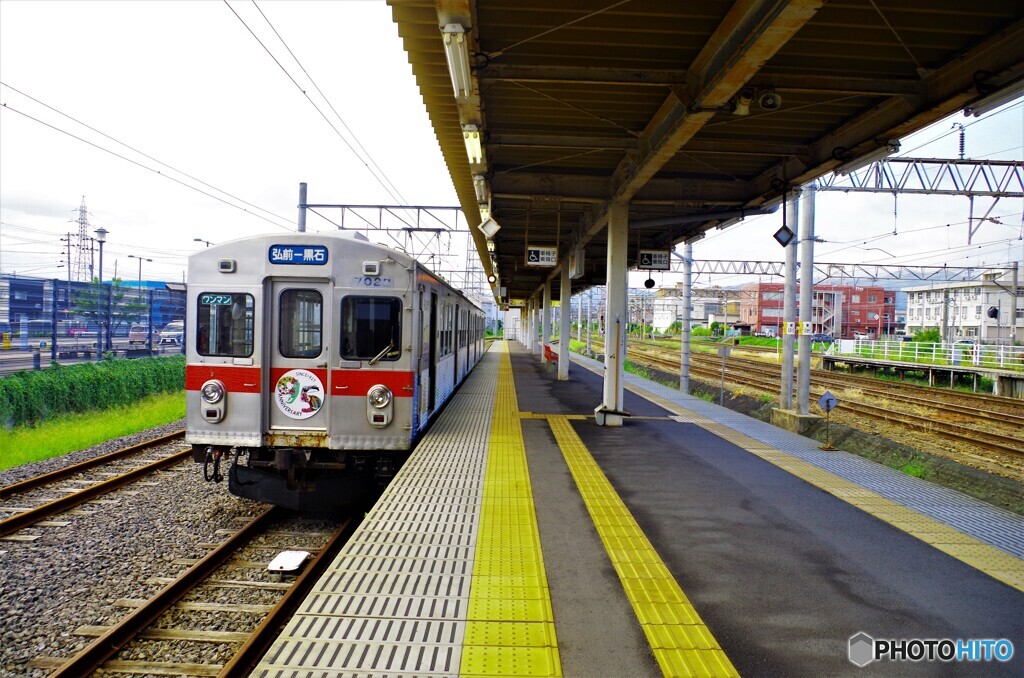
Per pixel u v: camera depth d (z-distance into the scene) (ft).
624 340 37.58
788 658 11.64
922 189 54.70
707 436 34.09
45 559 19.98
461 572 14.92
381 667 10.94
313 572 19.25
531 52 21.99
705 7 18.48
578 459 27.30
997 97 20.84
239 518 24.27
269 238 23.32
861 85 22.61
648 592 14.24
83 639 15.44
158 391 68.90
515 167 35.50
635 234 53.88
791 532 18.63
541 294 126.21
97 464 32.24
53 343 75.92
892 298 238.27
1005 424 52.03
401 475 23.43
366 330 23.54
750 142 30.78
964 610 13.82
